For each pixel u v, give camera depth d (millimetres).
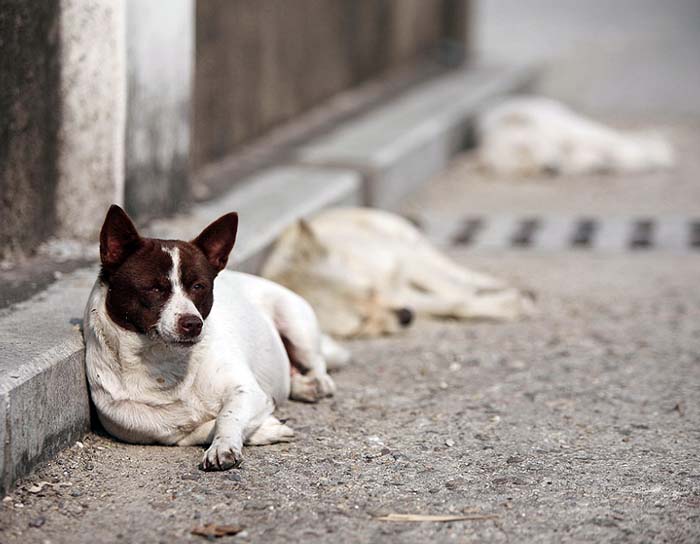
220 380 5500
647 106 18672
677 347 7664
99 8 7207
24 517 4809
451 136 14430
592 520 4895
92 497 5035
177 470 5332
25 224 7055
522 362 7316
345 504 5020
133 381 5457
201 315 5293
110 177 7465
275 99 12820
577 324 8227
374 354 7488
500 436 5957
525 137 14000
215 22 10883
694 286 9258
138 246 5254
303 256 7809
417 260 8305
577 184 13445
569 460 5613
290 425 6051
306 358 6465
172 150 8469
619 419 6258
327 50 14633
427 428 6066
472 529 4805
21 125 6887
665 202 12422
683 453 5734
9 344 5449
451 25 20500
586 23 28219
